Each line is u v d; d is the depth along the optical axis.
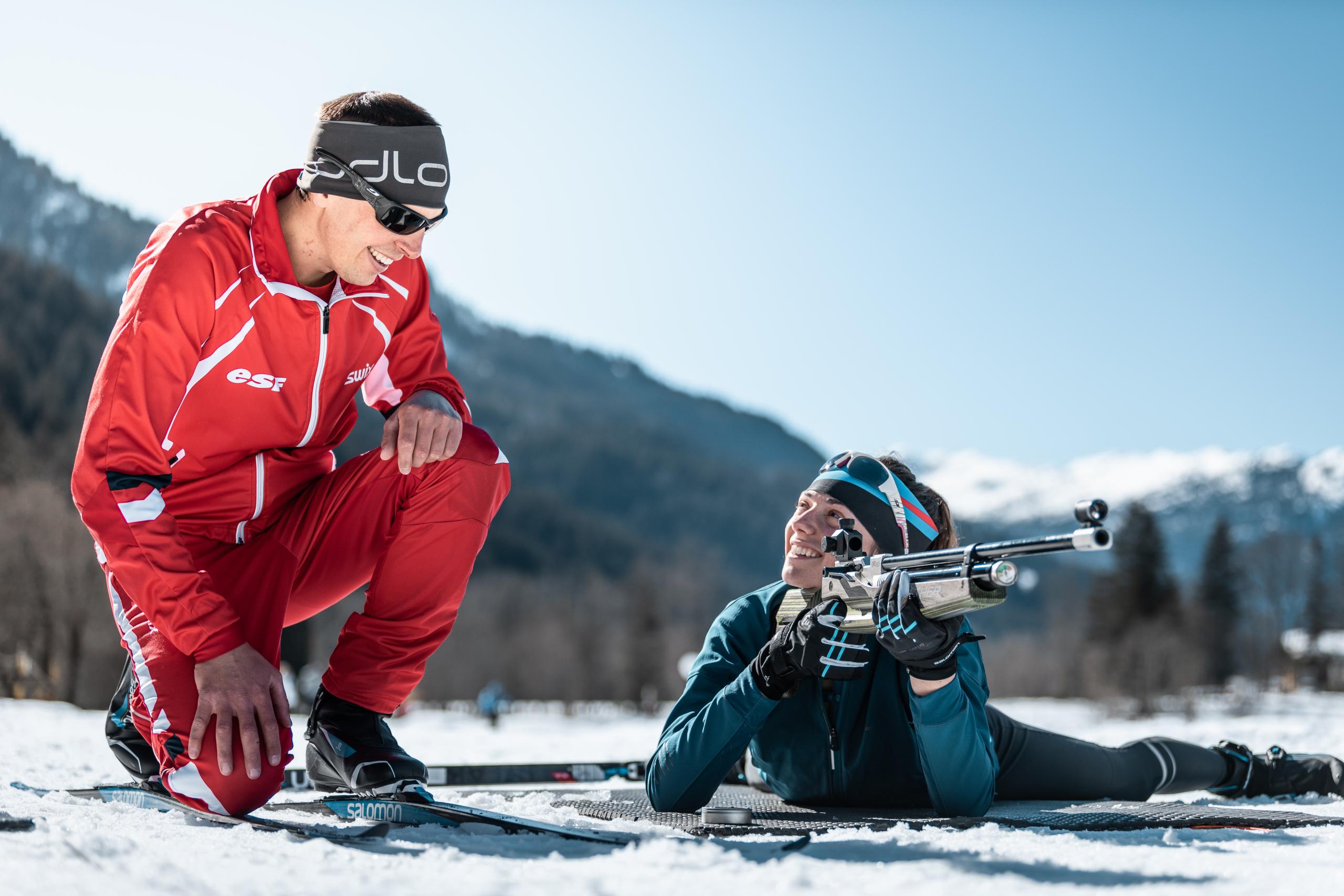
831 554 2.25
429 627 2.38
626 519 193.75
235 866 1.46
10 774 3.10
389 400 2.70
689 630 77.56
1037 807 2.59
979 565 1.79
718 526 196.00
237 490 2.44
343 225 2.24
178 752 2.03
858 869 1.49
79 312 91.62
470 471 2.38
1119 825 2.03
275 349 2.32
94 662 41.00
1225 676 69.00
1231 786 3.14
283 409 2.42
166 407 2.14
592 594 95.00
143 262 2.21
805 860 1.56
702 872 1.46
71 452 60.56
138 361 2.10
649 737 9.31
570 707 65.25
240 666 2.02
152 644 2.11
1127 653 49.41
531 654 78.56
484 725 25.30
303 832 1.79
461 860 1.56
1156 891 1.35
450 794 2.91
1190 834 1.97
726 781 3.40
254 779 1.98
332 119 2.22
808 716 2.54
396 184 2.20
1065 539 1.62
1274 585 79.94
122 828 1.84
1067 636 71.12
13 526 39.56
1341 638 74.25
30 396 77.06
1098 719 34.47
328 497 2.48
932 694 2.11
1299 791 3.13
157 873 1.37
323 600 2.60
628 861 1.54
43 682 39.56
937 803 2.29
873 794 2.52
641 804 2.56
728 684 2.46
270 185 2.30
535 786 3.58
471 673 77.75
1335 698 53.66
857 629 2.10
